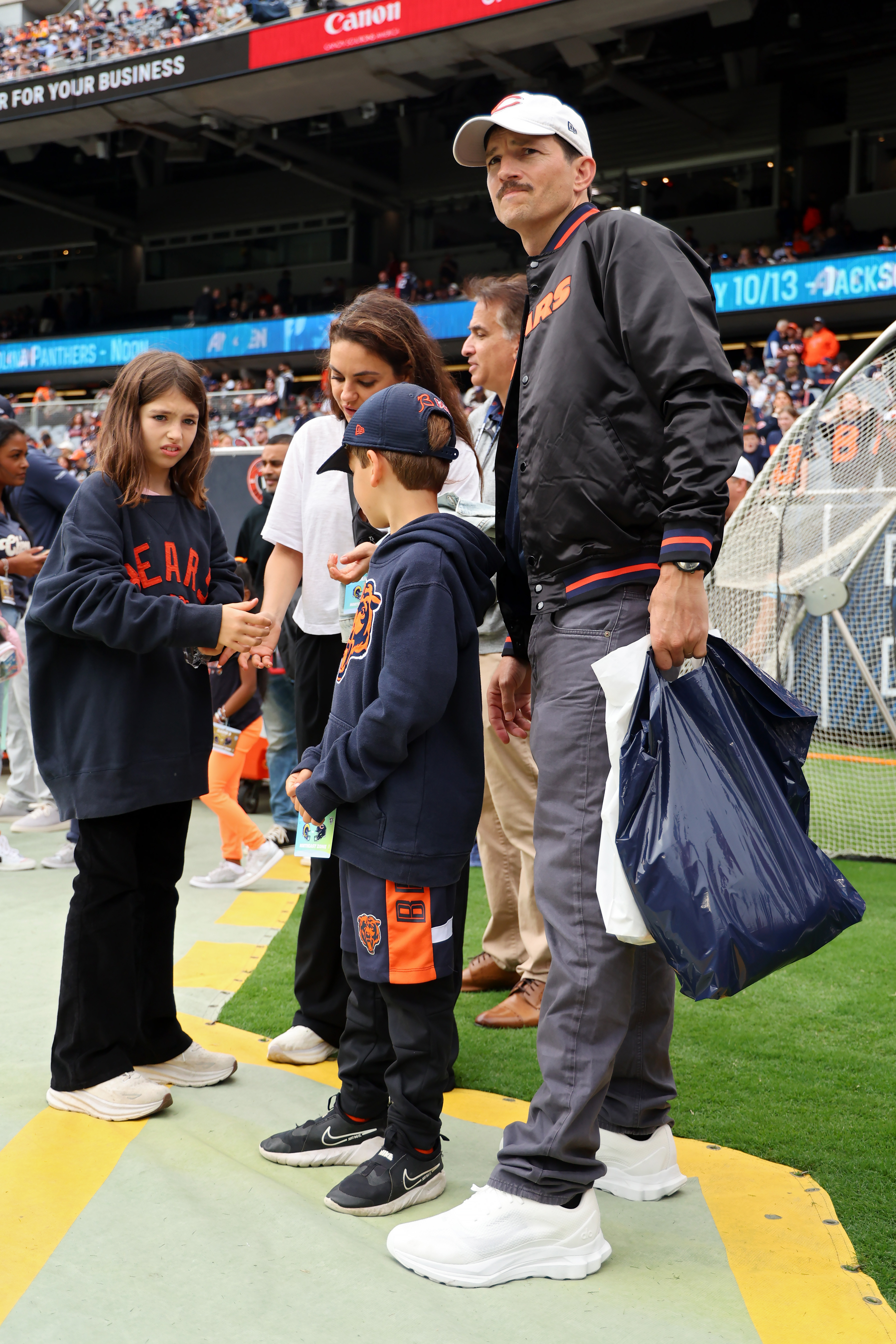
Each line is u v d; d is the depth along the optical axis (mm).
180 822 2615
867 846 5512
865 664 5875
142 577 2496
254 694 4707
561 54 21734
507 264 28141
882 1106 2592
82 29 25281
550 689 2012
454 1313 1739
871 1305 1766
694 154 25094
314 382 25844
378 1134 2281
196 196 32500
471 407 13320
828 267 18531
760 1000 3402
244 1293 1778
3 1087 2592
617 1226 2037
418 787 2021
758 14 22750
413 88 23312
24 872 4883
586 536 1951
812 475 5273
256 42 22562
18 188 29969
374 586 2098
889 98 22922
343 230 30219
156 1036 2617
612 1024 1903
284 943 3916
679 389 1789
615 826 1815
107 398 2543
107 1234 1950
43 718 2453
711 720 1881
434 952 2021
